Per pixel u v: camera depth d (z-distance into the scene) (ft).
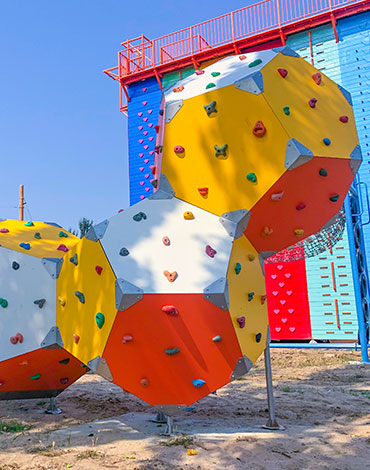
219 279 14.83
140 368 15.60
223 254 15.39
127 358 15.55
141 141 58.08
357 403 21.50
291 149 15.01
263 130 15.43
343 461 13.26
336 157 16.07
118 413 20.90
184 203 16.62
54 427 18.34
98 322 15.61
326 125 16.61
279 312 48.08
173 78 58.13
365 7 47.42
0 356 18.56
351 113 17.99
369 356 38.42
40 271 18.65
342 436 15.76
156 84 59.06
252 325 16.10
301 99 16.46
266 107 15.42
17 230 21.53
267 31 51.47
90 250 16.43
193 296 14.74
